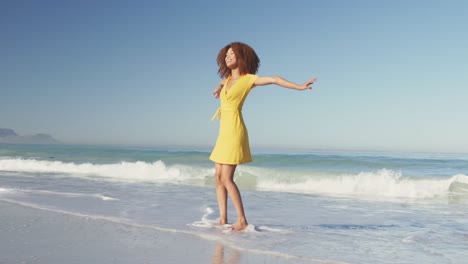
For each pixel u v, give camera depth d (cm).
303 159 1712
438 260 332
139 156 1966
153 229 418
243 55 436
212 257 316
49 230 404
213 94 466
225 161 428
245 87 426
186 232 404
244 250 340
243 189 992
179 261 303
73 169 1445
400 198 881
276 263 305
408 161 1692
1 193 694
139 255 318
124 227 426
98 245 348
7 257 304
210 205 618
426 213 640
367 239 410
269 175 1193
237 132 431
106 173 1330
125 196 713
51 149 2488
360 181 1052
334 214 598
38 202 595
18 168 1512
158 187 912
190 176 1243
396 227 495
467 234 448
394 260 328
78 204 582
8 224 429
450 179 1028
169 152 2250
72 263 292
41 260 298
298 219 535
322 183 1059
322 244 376
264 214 568
